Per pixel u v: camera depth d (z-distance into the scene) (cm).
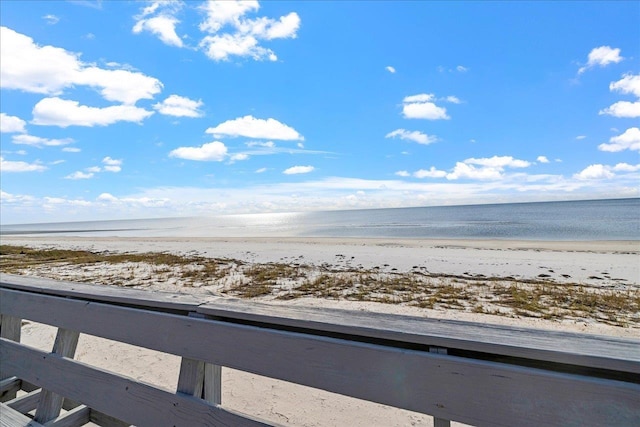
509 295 739
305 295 757
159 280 979
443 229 4216
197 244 2597
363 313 98
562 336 73
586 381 64
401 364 79
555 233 3194
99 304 130
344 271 1135
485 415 70
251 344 98
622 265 1224
